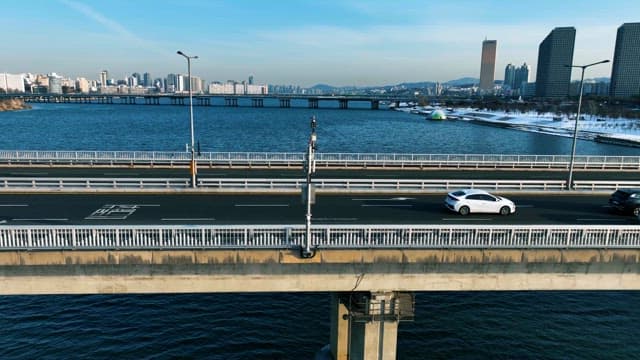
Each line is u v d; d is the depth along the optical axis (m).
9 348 26.56
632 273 22.27
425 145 115.62
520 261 21.62
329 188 36.81
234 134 133.12
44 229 20.28
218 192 35.50
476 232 21.78
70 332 28.39
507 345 27.89
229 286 21.20
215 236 21.98
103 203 31.36
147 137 122.62
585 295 34.41
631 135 137.75
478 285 22.08
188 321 30.02
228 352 26.75
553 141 129.50
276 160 49.62
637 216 30.42
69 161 47.47
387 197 35.22
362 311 22.08
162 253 20.36
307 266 21.12
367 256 21.05
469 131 157.50
